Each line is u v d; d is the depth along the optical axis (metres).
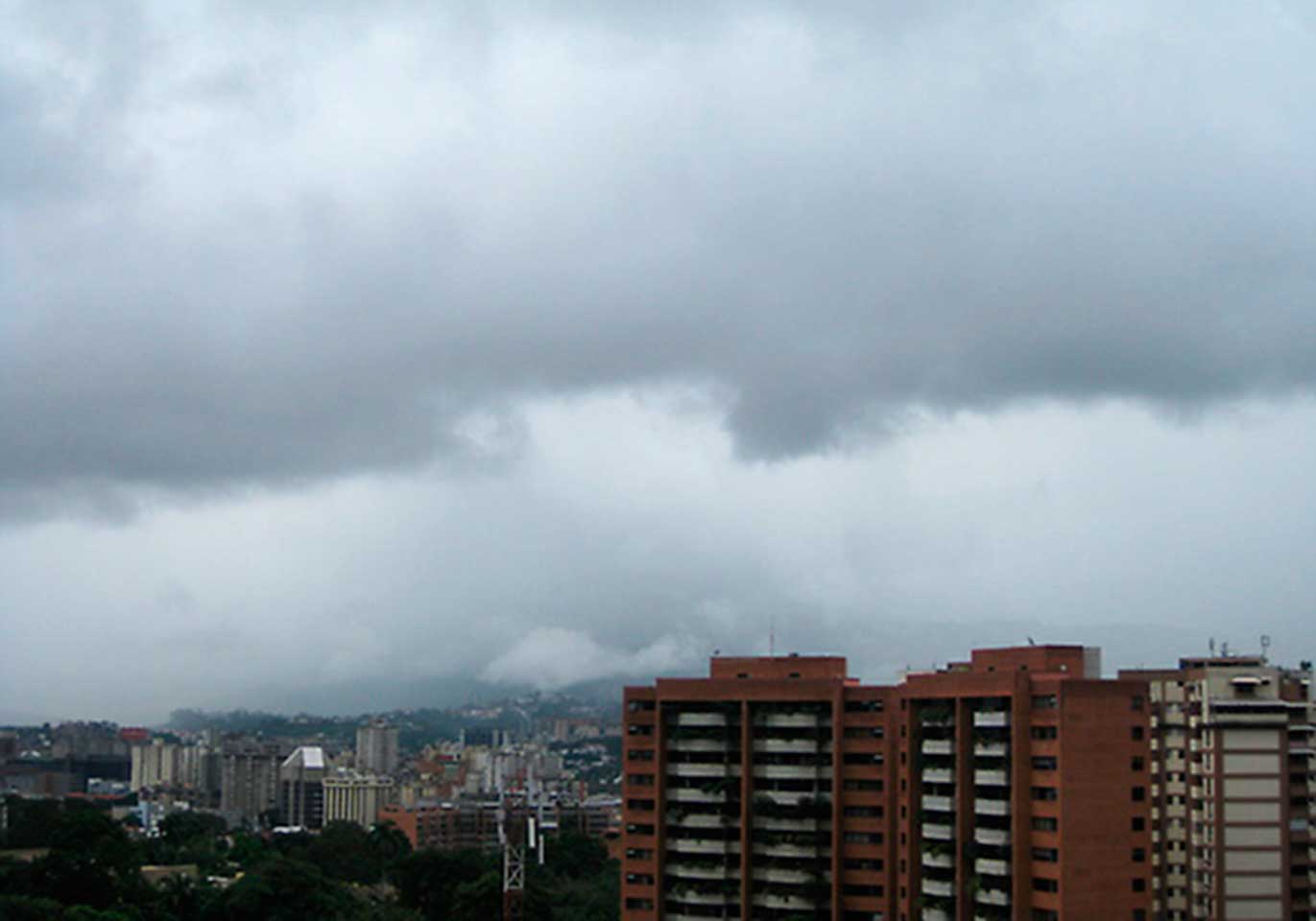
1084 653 186.12
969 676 172.88
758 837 194.25
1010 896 163.88
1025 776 164.12
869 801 189.50
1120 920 160.00
